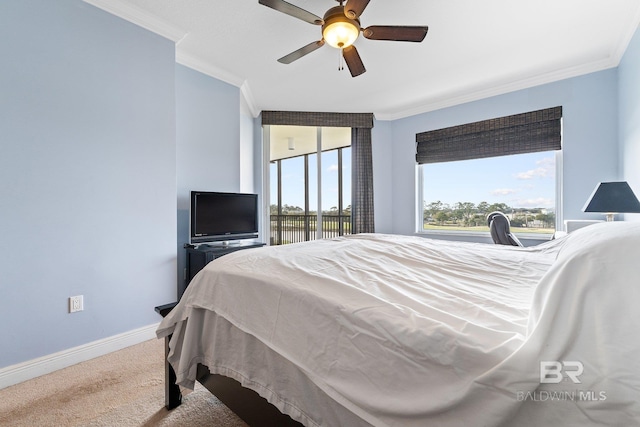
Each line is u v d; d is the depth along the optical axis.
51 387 1.65
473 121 3.77
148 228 2.30
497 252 1.60
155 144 2.34
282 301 1.01
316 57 2.81
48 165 1.81
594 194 2.47
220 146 3.13
